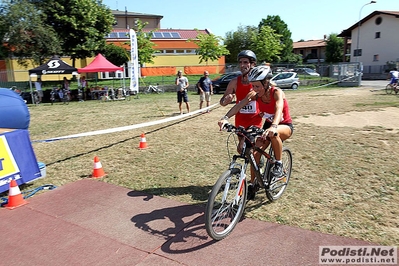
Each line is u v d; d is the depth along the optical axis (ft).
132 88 56.75
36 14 66.13
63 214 12.75
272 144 12.02
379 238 10.29
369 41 140.05
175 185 15.60
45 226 11.81
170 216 12.30
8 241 10.89
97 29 80.12
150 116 39.88
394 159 18.54
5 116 17.29
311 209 12.48
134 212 12.73
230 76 76.69
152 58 108.58
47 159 21.11
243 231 10.95
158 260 9.50
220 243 10.29
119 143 25.16
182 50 121.49
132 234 11.05
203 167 18.30
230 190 11.15
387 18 131.23
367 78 126.62
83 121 37.76
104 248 10.25
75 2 72.69
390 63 124.36
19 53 67.97
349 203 12.90
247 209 12.62
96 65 62.64
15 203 13.58
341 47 178.60
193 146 23.32
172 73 106.83
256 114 12.78
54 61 60.13
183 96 40.14
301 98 56.70
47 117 42.42
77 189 15.43
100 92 68.13
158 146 23.68
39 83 64.03
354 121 32.07
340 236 10.47
